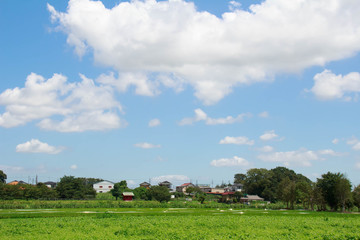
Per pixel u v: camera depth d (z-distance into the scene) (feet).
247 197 483.10
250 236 102.94
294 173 636.89
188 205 331.98
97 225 129.90
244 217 182.80
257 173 557.33
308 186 356.38
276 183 531.50
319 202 319.68
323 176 319.27
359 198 321.93
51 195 363.76
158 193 395.34
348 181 299.79
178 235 101.71
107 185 564.30
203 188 654.94
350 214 248.32
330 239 100.63
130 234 107.34
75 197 384.06
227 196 486.79
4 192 335.67
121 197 422.82
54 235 101.45
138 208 291.99
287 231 117.80
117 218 164.14
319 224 144.46
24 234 104.99
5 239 91.61
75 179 399.85
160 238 96.73
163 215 200.95
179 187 655.76
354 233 114.32
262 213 242.78
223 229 122.11
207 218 169.58
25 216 176.35
